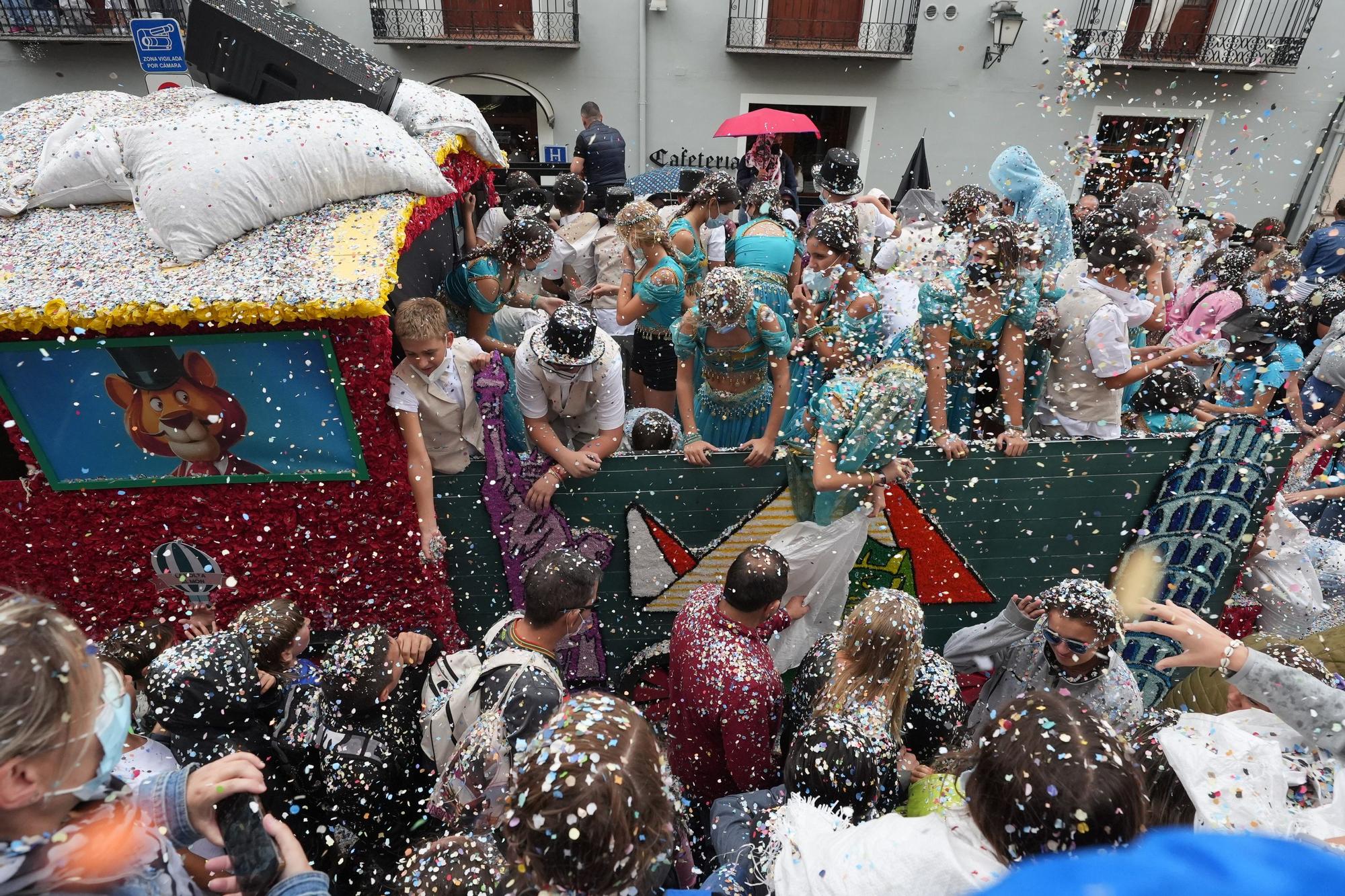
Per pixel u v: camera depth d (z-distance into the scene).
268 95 3.41
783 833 1.60
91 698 1.06
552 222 5.22
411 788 2.29
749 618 2.26
